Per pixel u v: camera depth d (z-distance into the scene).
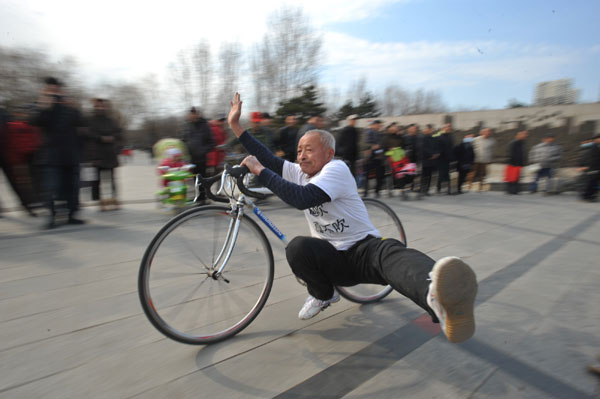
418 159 8.25
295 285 3.01
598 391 1.76
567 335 2.26
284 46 23.33
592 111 13.61
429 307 1.64
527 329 2.32
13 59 26.91
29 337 2.15
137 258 3.49
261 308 2.33
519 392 1.75
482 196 8.20
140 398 1.68
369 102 37.59
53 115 4.29
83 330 2.24
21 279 2.97
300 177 2.31
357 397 1.71
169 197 5.38
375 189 7.86
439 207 6.60
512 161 8.55
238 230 2.29
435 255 3.82
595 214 6.09
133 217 5.20
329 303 2.42
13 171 4.83
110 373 1.85
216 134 6.23
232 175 2.06
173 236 2.09
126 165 17.44
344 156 7.05
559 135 14.14
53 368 1.88
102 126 5.39
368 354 2.05
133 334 2.21
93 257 3.50
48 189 4.41
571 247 4.13
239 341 2.17
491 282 3.09
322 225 2.18
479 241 4.35
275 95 23.84
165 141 5.68
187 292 2.27
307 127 6.01
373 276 2.01
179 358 1.98
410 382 1.81
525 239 4.46
